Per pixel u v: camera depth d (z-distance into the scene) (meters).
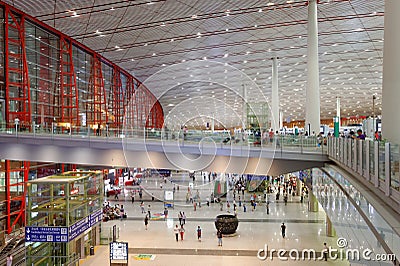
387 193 5.93
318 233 24.48
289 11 29.44
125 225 27.62
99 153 20.45
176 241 22.94
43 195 17.94
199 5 27.25
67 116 35.56
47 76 32.38
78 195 19.31
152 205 36.84
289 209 33.78
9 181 25.17
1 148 22.62
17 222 25.66
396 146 5.53
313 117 25.08
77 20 29.78
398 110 7.97
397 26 8.00
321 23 33.91
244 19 31.41
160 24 31.86
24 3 25.67
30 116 27.48
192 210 33.41
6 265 18.69
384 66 8.46
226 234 24.14
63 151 21.58
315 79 25.42
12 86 26.95
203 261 18.98
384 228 5.55
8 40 26.50
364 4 28.47
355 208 8.41
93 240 22.30
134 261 19.20
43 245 17.80
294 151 17.25
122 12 28.11
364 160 8.07
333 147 14.59
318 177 18.45
